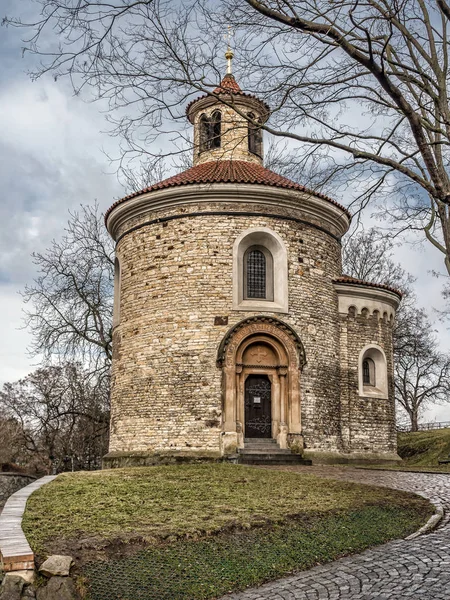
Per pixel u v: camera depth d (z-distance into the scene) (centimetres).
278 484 1545
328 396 2572
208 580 921
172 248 2536
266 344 2466
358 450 2684
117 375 2652
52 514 1184
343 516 1224
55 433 4191
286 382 2441
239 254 2511
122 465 2456
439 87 1288
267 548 1044
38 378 4416
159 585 900
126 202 2661
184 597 870
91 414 4066
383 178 1278
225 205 2533
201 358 2417
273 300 2545
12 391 4466
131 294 2627
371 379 2873
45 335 3572
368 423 2744
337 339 2705
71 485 1516
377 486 1547
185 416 2389
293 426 2394
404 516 1238
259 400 2447
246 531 1117
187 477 1647
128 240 2700
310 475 1736
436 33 1430
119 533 1066
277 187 2539
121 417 2570
